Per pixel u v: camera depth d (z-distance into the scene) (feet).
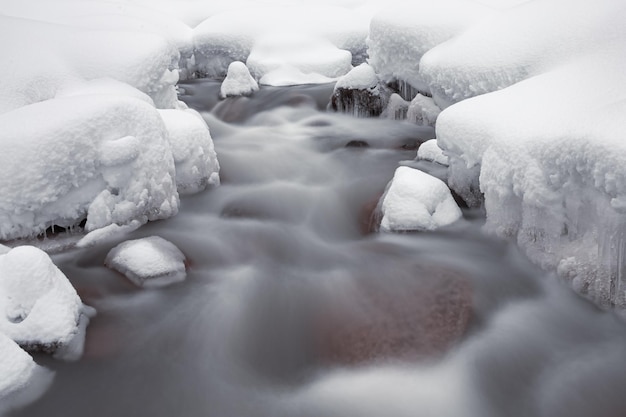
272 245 16.93
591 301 12.04
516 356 11.39
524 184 13.00
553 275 12.97
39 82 19.51
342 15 41.14
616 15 17.31
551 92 14.99
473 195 17.15
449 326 12.01
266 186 21.58
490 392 10.63
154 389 10.91
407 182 16.33
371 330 12.10
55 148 14.32
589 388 10.59
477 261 14.49
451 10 24.79
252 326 12.91
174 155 18.22
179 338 12.32
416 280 13.82
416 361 11.20
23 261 10.88
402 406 10.25
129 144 15.49
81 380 10.80
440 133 16.92
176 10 48.01
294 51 37.45
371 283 14.07
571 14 18.89
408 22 24.98
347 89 28.17
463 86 21.07
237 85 33.40
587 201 11.76
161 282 13.80
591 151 11.01
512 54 19.49
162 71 22.61
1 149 13.96
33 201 14.20
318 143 26.00
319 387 10.96
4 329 10.69
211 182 19.75
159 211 17.01
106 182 15.52
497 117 15.02
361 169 22.45
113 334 12.12
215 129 29.96
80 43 21.61
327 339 12.21
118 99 15.92
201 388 11.02
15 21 22.18
